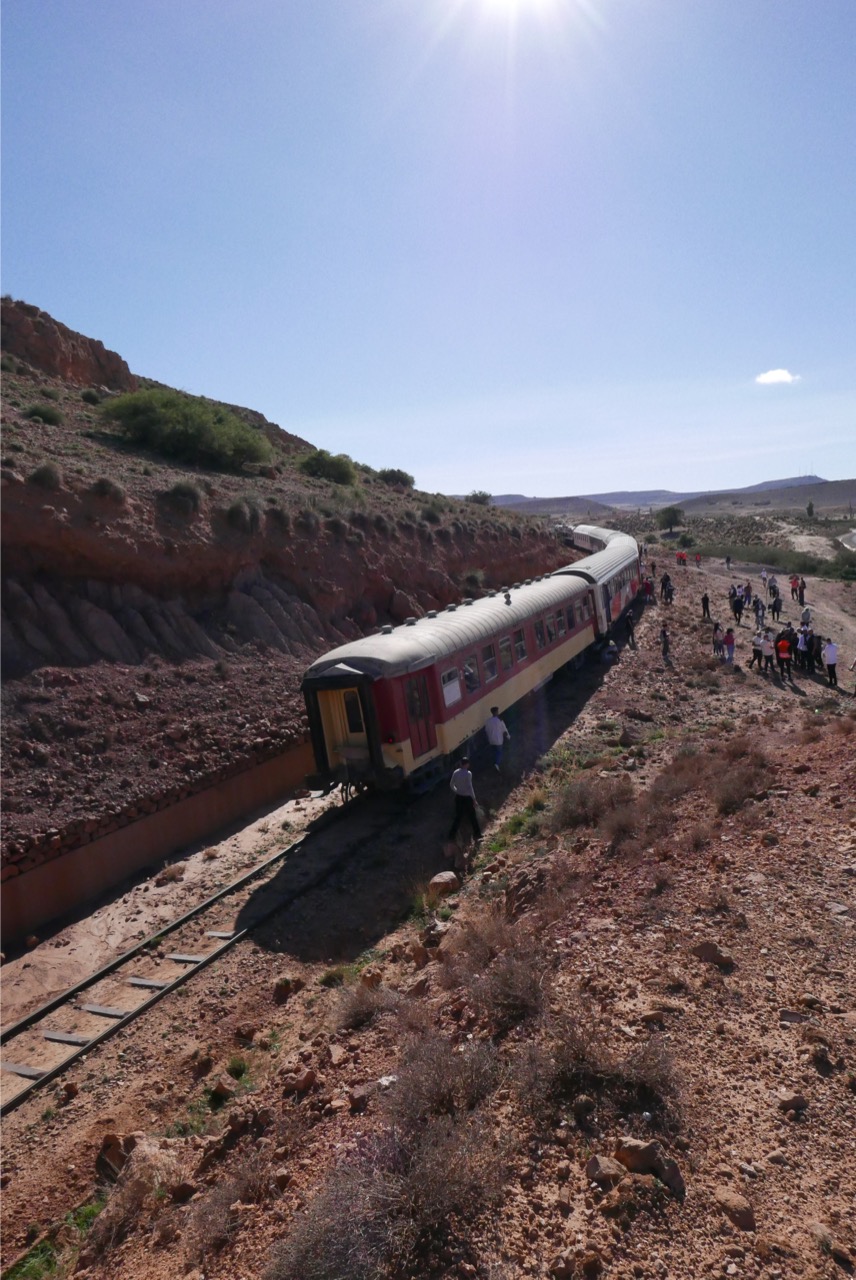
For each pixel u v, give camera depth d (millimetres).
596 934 7043
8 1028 9273
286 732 17359
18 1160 7125
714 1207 3926
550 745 17969
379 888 11852
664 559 56250
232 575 20766
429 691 15211
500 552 37000
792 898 7023
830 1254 3576
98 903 12531
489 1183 4250
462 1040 6039
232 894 12289
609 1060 4984
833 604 40188
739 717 19016
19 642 15461
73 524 17172
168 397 29625
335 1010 7789
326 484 34094
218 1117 6914
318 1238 4047
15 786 12891
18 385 32375
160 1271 4859
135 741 15016
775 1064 4910
